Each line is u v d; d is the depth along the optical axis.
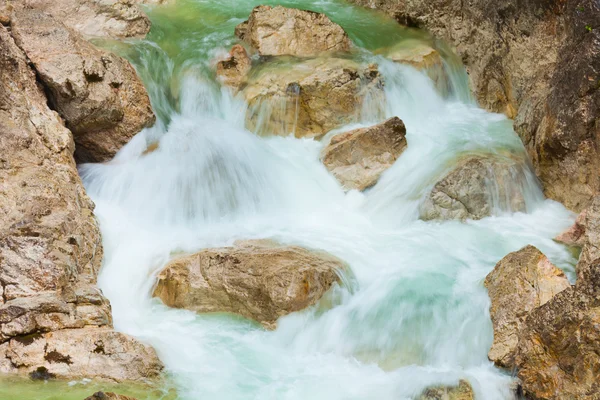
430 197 10.16
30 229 8.09
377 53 13.05
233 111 11.90
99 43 11.86
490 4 12.37
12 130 9.19
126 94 10.66
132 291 8.95
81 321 7.68
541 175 10.62
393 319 8.33
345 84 11.73
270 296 8.28
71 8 12.09
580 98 9.70
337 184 10.97
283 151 11.47
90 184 10.42
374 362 7.92
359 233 10.08
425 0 13.85
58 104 10.24
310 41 12.65
